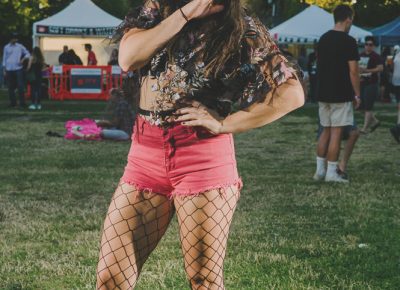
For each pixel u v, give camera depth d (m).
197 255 3.09
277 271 5.18
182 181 3.04
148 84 3.05
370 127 16.94
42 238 6.12
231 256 5.57
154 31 2.90
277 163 10.96
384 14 40.53
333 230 6.47
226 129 2.97
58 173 9.76
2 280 4.97
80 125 14.02
